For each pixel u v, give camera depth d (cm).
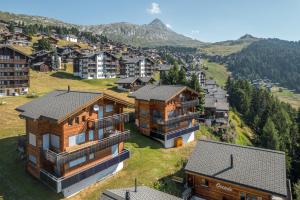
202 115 8356
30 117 3262
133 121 6116
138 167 4219
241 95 13438
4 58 8506
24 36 17900
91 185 3616
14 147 4359
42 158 3409
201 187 3634
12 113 6209
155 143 5278
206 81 18050
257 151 3634
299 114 12075
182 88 5497
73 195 3372
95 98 3519
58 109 3319
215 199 3525
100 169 3647
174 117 5488
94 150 3481
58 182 3098
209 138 6906
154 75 16700
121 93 10231
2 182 3409
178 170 4300
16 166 3800
